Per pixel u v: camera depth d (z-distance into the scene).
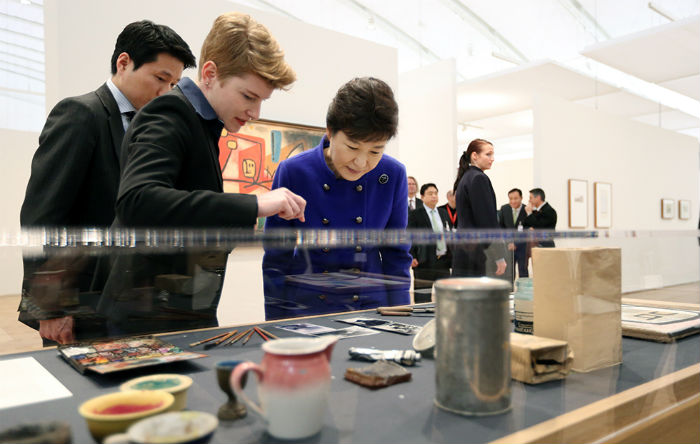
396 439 0.56
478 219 3.16
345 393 0.69
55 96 3.79
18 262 0.86
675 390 0.78
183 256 0.96
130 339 0.93
